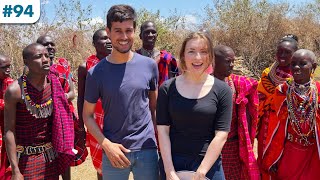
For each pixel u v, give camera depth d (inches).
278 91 71.7
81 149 79.4
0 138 68.2
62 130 65.2
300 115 68.9
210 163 53.2
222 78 68.7
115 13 57.0
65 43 216.7
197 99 54.0
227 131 54.7
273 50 303.6
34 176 64.3
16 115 63.1
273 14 309.3
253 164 69.4
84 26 223.3
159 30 283.3
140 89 59.1
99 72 59.2
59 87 65.9
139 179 60.3
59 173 67.9
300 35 321.1
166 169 54.4
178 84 55.4
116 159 57.2
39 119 64.1
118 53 58.6
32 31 202.1
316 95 68.3
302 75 67.1
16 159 62.3
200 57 53.8
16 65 191.2
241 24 309.4
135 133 59.3
